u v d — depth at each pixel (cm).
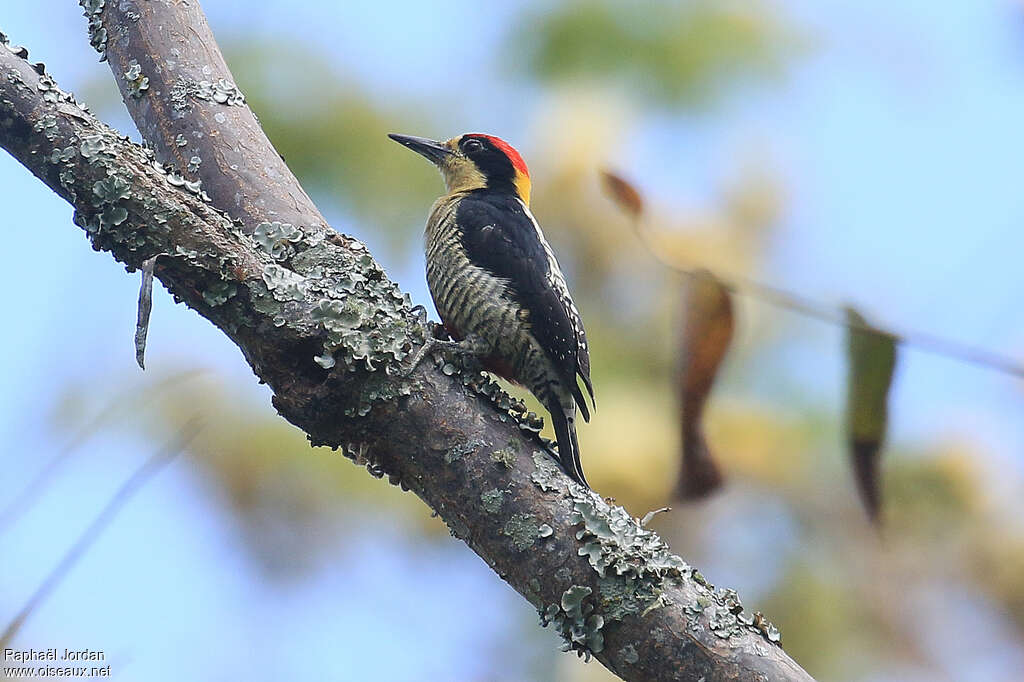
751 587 1116
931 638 1096
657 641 682
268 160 921
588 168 1223
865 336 632
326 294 764
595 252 1213
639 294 1209
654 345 1186
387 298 812
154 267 710
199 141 923
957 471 1100
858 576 1116
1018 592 1091
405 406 743
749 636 682
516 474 731
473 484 732
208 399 1138
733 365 1148
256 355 751
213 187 909
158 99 941
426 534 1209
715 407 1143
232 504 1145
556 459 747
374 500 1198
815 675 1090
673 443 1115
